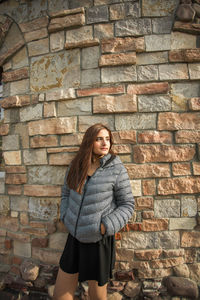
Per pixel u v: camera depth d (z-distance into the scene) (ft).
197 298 6.31
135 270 6.68
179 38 6.69
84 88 6.91
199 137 6.56
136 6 6.73
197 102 6.54
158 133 6.63
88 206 5.03
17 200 7.61
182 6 6.53
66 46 6.97
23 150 7.48
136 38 6.70
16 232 7.59
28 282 6.99
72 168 5.57
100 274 4.89
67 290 5.40
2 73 8.19
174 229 6.61
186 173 6.57
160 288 6.48
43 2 7.39
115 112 6.69
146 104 6.68
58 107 7.09
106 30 6.83
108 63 6.72
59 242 7.02
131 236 6.64
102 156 5.60
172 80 6.64
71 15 6.96
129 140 6.67
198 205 6.60
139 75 6.68
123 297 6.56
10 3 7.89
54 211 7.06
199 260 6.59
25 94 7.54
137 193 6.60
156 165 6.60
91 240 4.97
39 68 7.38
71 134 6.93
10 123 7.72
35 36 7.43
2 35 7.84
